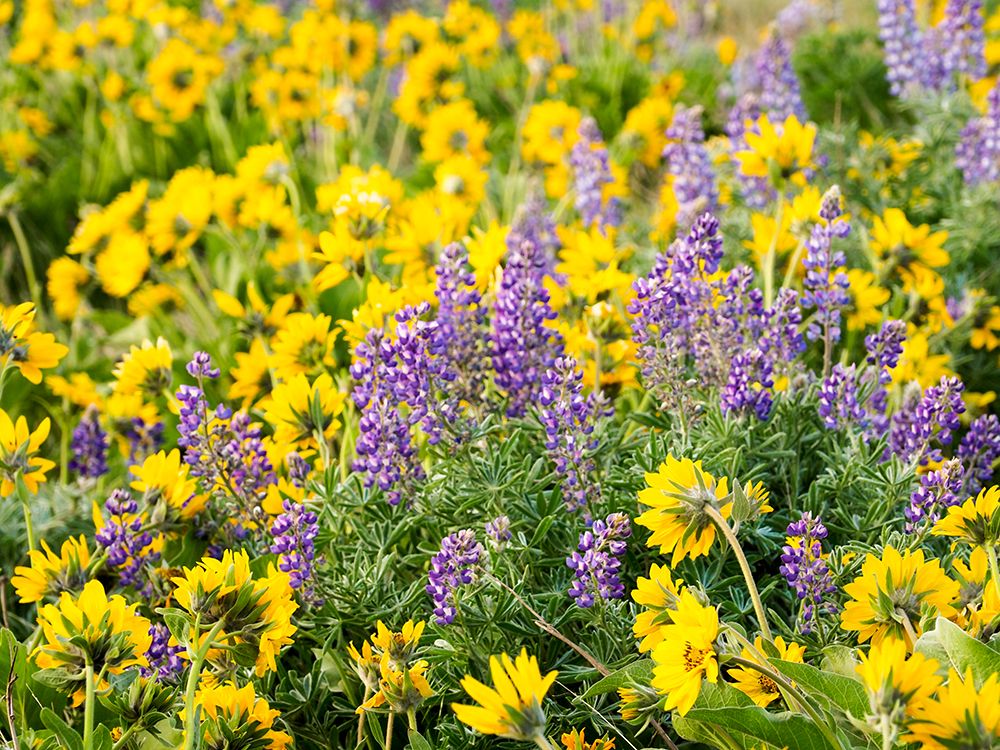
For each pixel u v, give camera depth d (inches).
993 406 111.2
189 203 122.3
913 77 132.7
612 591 86.4
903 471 90.7
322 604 89.7
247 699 82.9
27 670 88.4
